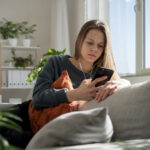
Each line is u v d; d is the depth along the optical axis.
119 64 2.93
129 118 0.90
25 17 4.47
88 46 1.62
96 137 0.78
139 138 0.88
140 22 2.61
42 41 4.52
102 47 1.67
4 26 4.25
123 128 0.90
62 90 1.40
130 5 2.78
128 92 0.97
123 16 2.89
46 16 4.54
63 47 3.94
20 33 4.29
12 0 4.45
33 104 1.43
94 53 1.62
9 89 4.35
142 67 2.57
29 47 4.10
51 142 0.76
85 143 0.77
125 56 2.84
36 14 4.52
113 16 3.06
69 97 1.35
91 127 0.77
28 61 4.16
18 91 4.38
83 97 1.31
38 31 4.51
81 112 0.81
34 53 4.46
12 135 1.18
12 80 4.01
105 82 1.34
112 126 0.88
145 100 0.91
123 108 0.94
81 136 0.75
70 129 0.75
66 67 1.67
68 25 3.71
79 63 1.69
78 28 3.52
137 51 2.64
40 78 1.57
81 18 3.47
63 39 3.95
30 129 1.42
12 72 4.01
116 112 0.95
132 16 2.75
